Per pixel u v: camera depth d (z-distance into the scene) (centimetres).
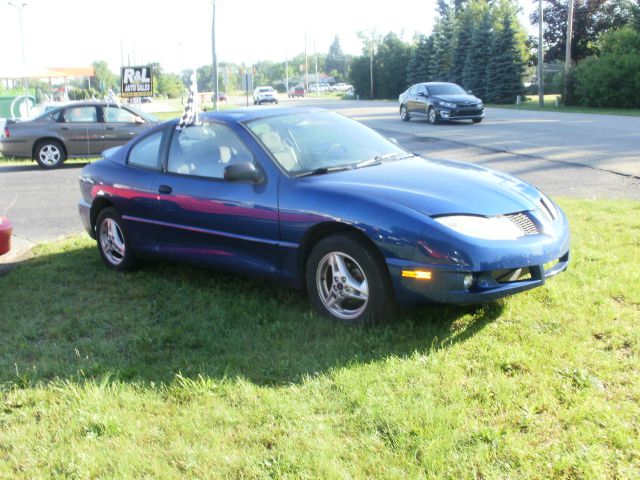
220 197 500
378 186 442
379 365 370
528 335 400
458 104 2408
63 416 334
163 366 392
